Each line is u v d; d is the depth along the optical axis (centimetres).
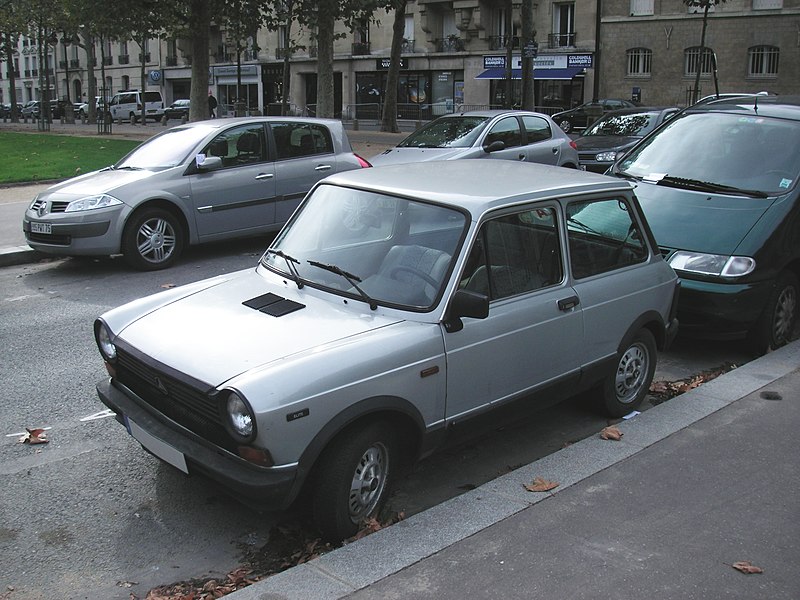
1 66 9025
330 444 370
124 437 512
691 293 651
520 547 360
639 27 4162
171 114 5441
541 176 506
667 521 384
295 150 1094
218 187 1012
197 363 373
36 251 1036
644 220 547
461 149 1241
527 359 450
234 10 2453
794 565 349
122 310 446
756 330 672
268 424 339
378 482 395
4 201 1491
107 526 408
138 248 962
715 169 750
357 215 462
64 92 7875
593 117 3142
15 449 493
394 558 350
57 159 2219
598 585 331
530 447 507
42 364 645
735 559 352
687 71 4097
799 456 457
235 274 492
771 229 668
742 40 3928
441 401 408
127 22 2389
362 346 377
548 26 4428
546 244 466
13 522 410
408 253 431
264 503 348
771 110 790
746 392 559
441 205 438
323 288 435
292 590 328
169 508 425
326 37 2609
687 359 689
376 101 5250
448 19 4881
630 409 552
